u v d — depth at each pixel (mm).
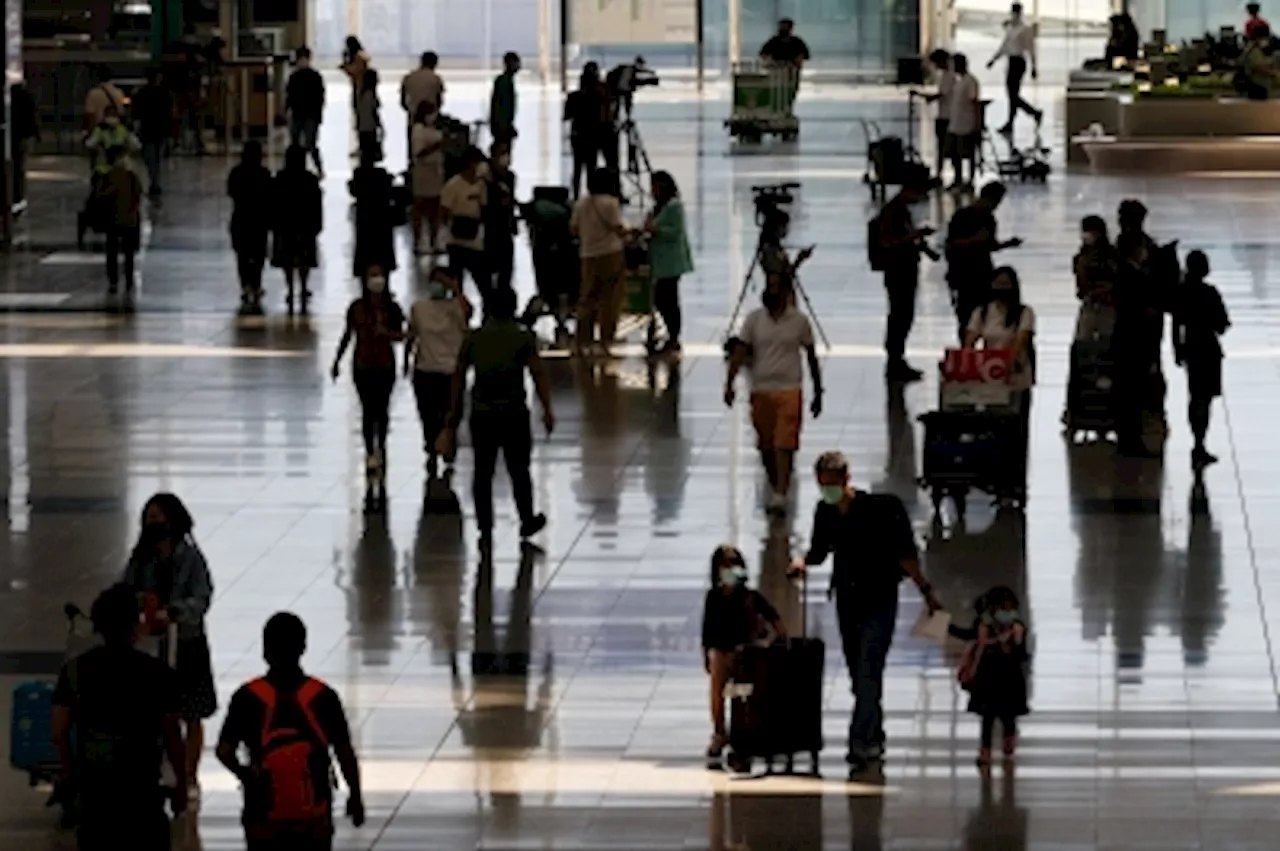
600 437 36156
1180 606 27547
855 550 22609
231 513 31828
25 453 35125
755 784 22203
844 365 41062
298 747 17688
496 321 30234
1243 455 34750
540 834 20969
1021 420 31547
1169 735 23359
